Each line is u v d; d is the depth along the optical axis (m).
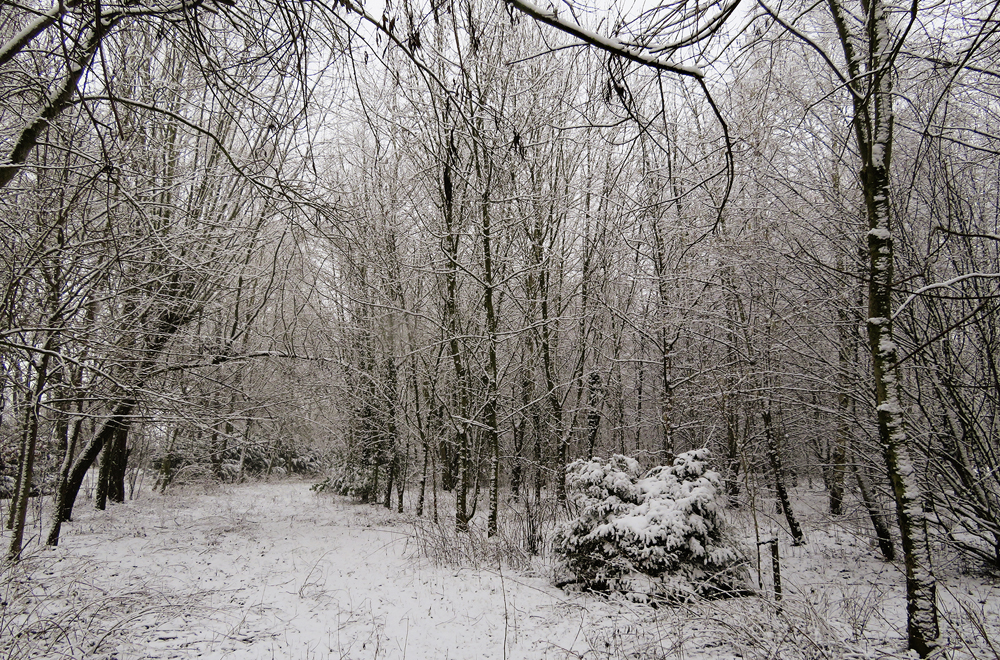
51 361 8.12
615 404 17.73
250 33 3.21
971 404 6.80
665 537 7.23
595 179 14.82
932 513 7.54
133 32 4.86
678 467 8.20
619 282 14.95
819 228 9.22
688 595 6.35
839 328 9.27
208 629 6.12
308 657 5.52
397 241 14.80
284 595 7.51
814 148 9.52
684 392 13.47
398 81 3.05
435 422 15.02
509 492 18.34
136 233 8.01
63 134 6.85
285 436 20.94
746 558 7.31
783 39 5.40
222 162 9.59
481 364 12.89
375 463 18.09
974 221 7.14
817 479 16.55
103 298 7.40
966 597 7.29
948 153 6.81
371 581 8.23
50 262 7.29
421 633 6.20
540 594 7.59
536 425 16.88
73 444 9.90
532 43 10.23
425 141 11.79
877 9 5.27
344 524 13.36
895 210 7.36
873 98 5.42
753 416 10.68
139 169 8.12
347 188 13.21
